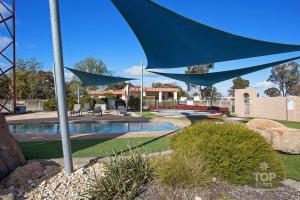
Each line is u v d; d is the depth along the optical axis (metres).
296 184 4.96
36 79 54.94
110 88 63.09
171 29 8.28
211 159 4.79
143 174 4.70
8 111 23.19
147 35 9.21
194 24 7.47
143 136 11.15
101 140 10.06
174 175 4.30
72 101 28.48
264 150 4.89
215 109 29.41
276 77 58.72
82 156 7.12
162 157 5.12
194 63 11.77
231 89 70.00
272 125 8.68
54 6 5.50
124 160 4.99
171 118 20.88
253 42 8.03
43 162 6.27
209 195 4.20
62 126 5.71
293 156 7.66
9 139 6.19
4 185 5.28
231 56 9.95
